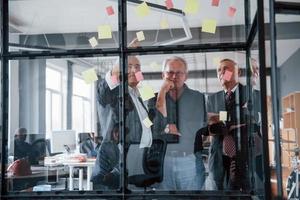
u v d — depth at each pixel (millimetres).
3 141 2588
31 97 2730
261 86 1873
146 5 2654
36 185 2676
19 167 2658
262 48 1882
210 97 2648
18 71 2701
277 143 1986
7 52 2648
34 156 2713
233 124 2617
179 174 2586
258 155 2135
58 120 2760
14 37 2691
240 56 2604
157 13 2668
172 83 2652
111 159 2629
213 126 2635
